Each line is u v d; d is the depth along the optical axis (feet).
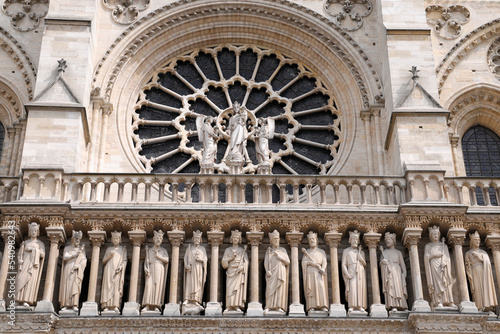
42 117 133.69
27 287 118.21
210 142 133.90
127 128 147.74
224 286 124.16
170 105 152.97
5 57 151.12
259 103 154.10
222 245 124.88
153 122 150.00
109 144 144.36
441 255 121.60
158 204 126.11
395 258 122.62
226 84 154.40
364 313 118.73
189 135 149.59
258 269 122.72
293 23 156.25
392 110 138.10
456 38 155.02
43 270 122.11
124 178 129.49
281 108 153.58
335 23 154.71
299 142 149.79
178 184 134.41
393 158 137.80
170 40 155.33
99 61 148.36
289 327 116.06
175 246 123.13
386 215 125.90
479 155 149.89
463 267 122.01
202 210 124.47
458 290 121.39
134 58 152.56
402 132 134.92
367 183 130.41
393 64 142.20
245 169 143.95
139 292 122.11
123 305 122.62
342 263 122.72
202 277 120.57
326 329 116.16
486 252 125.59
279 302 119.03
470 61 153.79
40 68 139.44
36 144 131.54
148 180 129.39
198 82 155.53
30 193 126.31
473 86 151.02
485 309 119.65
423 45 144.05
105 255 122.31
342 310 118.52
